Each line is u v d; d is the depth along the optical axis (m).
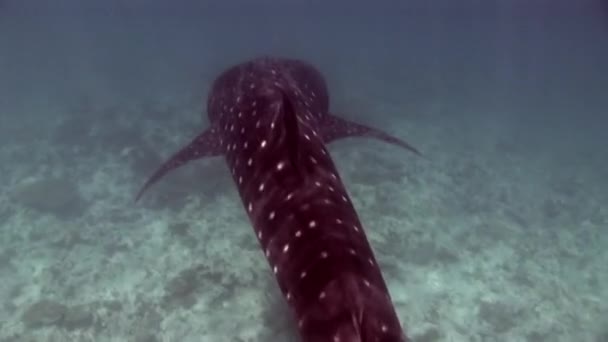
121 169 11.95
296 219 3.89
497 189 12.32
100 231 9.60
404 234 9.73
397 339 3.08
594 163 15.57
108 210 10.27
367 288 3.24
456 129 17.06
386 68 29.48
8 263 8.80
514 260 9.57
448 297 8.37
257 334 7.27
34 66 25.78
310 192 4.00
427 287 8.52
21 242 9.34
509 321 8.02
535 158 15.25
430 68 31.44
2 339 7.23
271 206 4.20
